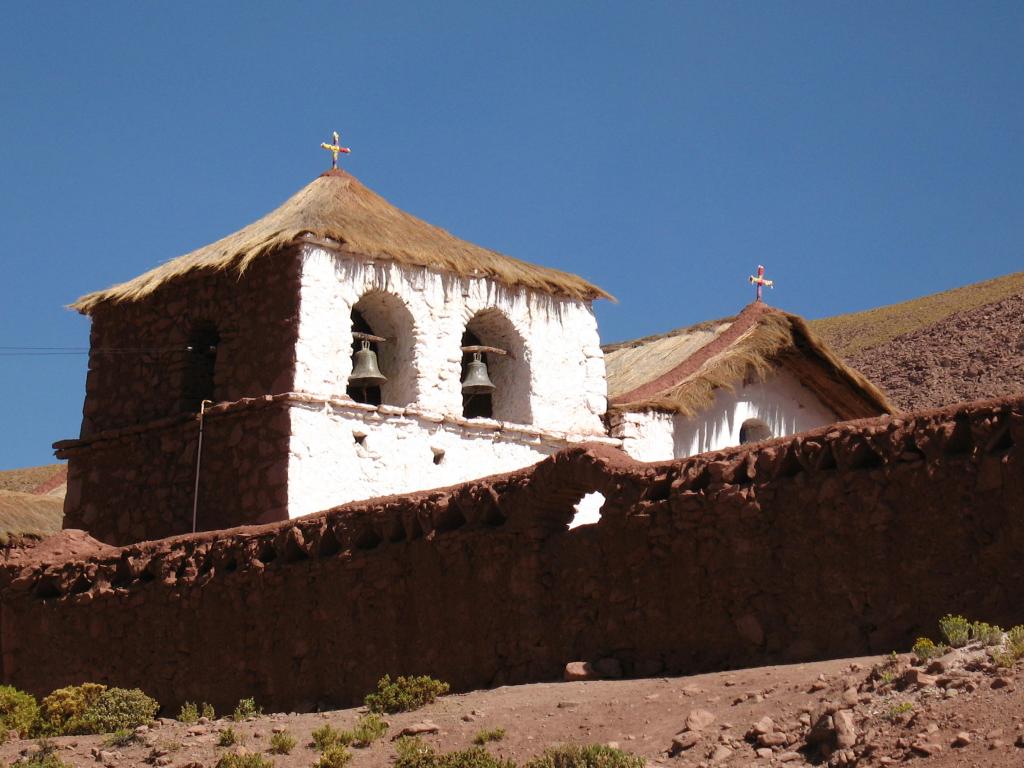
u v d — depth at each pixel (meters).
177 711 17.83
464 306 26.38
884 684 10.54
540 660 14.56
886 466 12.43
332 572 16.58
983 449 11.88
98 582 19.23
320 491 23.84
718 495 13.46
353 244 24.92
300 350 24.19
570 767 10.68
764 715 10.87
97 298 27.20
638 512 14.02
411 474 24.94
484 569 15.20
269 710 16.84
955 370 60.34
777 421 29.69
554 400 27.20
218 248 26.12
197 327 26.05
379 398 26.91
